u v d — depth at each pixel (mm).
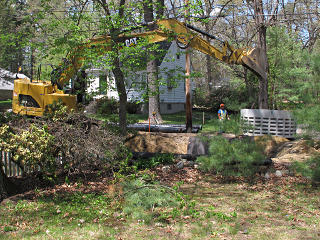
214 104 27359
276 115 13047
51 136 7980
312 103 8594
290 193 7848
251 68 13180
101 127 9969
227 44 12586
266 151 12062
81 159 8914
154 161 11242
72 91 11219
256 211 6480
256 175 9609
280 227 5527
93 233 5332
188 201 7164
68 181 8633
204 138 10023
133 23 10219
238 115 10039
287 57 17297
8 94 33938
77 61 10453
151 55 10445
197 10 10570
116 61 10141
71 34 9719
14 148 7441
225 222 5781
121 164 9500
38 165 8812
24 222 5859
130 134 12539
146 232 5375
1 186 7395
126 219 6062
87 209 6688
